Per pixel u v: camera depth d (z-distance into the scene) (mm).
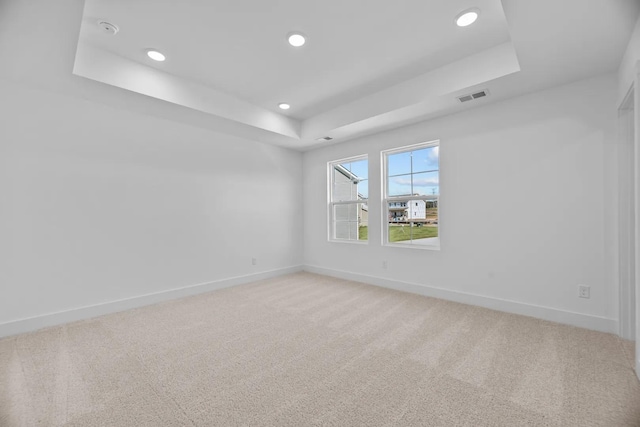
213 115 3260
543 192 2689
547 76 2416
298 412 1473
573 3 1586
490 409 1476
